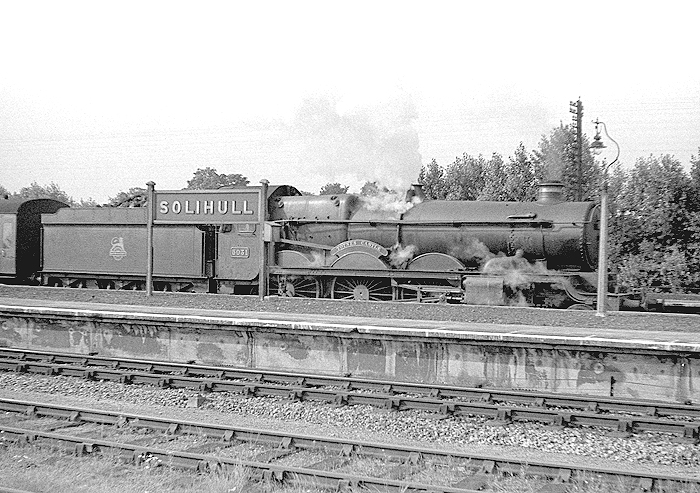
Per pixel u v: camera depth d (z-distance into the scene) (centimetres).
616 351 1405
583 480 924
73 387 1564
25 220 3319
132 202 3016
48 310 1972
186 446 1083
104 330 1919
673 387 1379
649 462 1072
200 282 2748
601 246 1938
